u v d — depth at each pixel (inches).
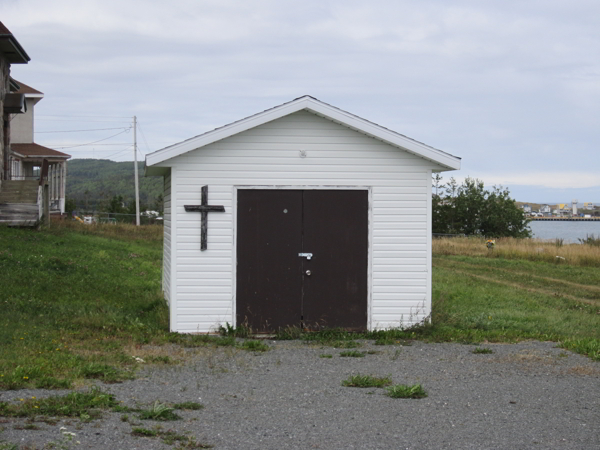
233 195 461.7
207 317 460.1
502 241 1461.6
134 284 663.8
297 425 249.3
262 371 344.8
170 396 287.3
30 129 1593.3
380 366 362.0
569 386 320.2
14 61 1099.3
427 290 471.2
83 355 362.3
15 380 291.1
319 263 467.5
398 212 470.3
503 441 235.1
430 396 297.7
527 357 387.9
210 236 460.1
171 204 462.6
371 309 469.4
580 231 4037.9
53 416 245.3
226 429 241.6
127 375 321.7
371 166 468.4
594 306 629.3
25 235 876.6
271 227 464.8
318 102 453.1
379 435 239.3
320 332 460.8
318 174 466.3
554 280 850.8
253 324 462.6
